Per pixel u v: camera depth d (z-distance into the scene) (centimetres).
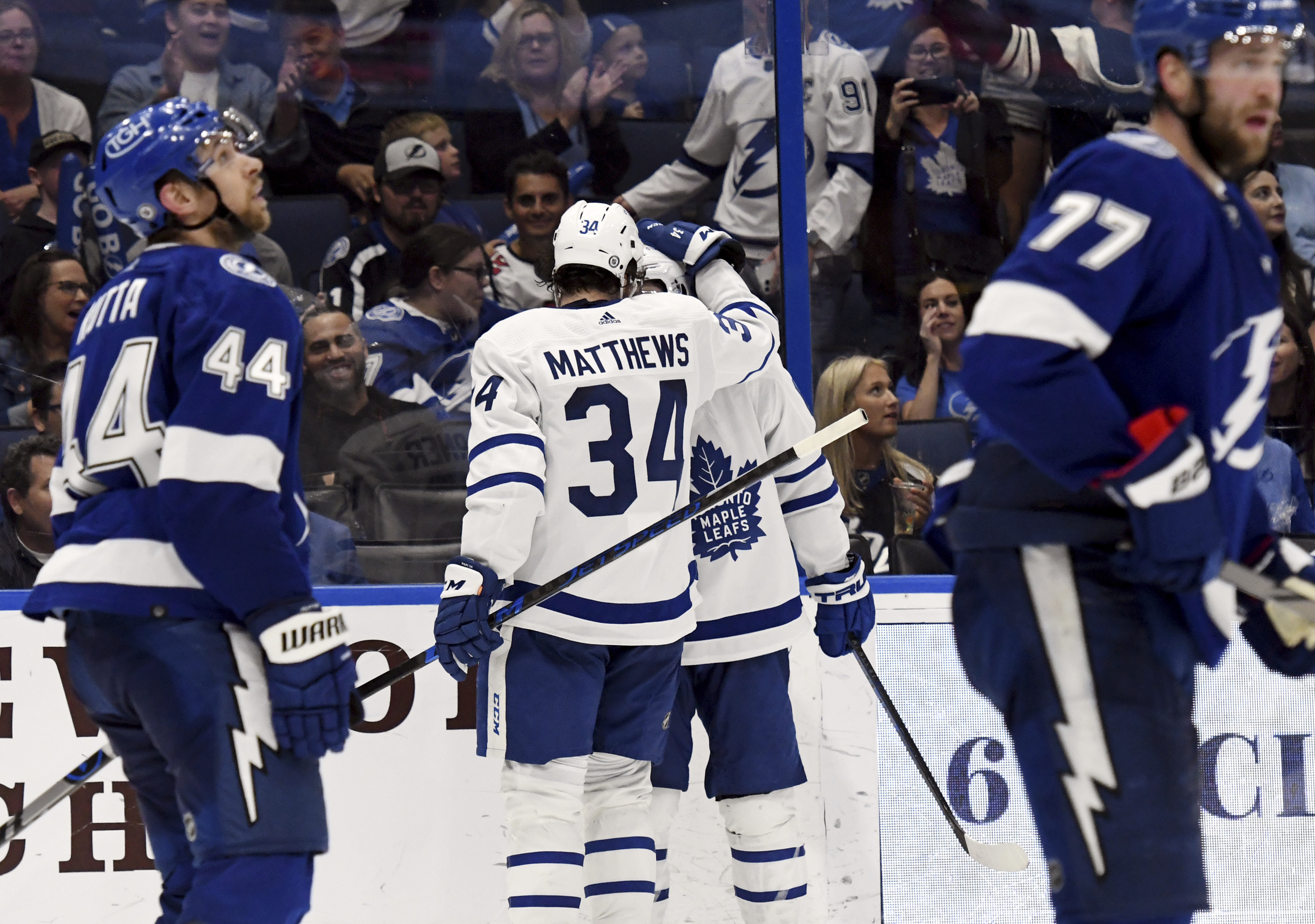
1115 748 567
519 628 778
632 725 800
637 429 786
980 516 612
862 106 1010
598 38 1041
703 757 920
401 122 1042
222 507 613
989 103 1018
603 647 785
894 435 1011
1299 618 668
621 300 818
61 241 1006
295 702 632
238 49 1028
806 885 849
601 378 782
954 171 1016
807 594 968
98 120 1018
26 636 895
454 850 908
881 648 942
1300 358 1028
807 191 1007
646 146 1054
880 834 923
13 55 1001
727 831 859
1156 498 546
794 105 1002
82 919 882
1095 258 550
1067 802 575
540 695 775
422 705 914
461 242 1040
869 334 1017
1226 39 586
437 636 750
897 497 1010
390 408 1018
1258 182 1018
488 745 790
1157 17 598
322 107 1038
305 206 1039
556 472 779
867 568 1010
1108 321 549
